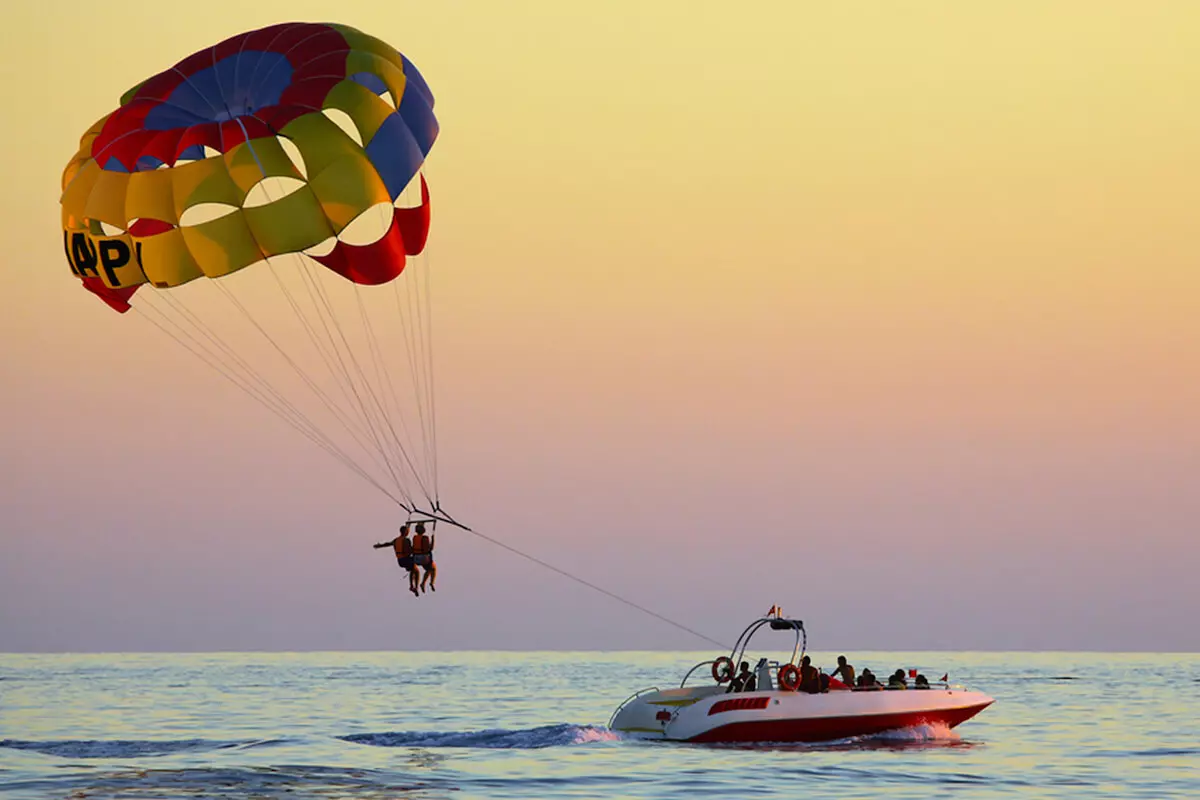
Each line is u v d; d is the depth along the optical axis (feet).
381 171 340.59
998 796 314.96
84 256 342.44
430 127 360.69
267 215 328.90
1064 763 383.65
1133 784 341.21
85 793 306.96
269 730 499.92
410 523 334.85
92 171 337.11
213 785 320.09
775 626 402.72
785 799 303.68
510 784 321.93
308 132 334.65
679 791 312.91
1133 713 616.39
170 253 333.21
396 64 365.40
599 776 334.65
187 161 354.13
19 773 342.23
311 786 318.45
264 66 348.38
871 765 357.61
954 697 409.49
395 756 380.99
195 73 348.59
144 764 363.35
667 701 409.49
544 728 440.86
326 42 354.95
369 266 361.51
